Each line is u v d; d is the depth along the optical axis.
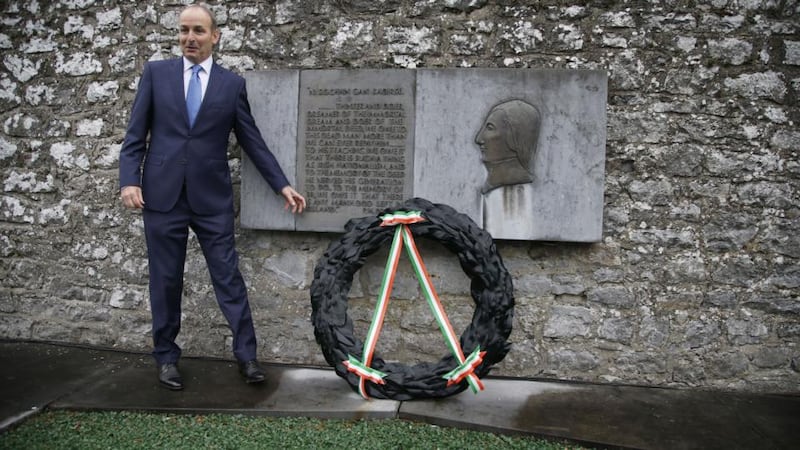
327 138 3.23
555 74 3.05
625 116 3.12
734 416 2.76
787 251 3.07
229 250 3.01
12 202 3.72
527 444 2.46
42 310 3.69
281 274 3.39
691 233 3.11
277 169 3.12
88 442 2.42
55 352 3.50
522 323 3.21
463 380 2.77
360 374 2.77
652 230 3.12
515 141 3.06
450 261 3.23
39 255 3.68
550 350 3.20
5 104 3.71
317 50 3.32
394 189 3.18
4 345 3.61
